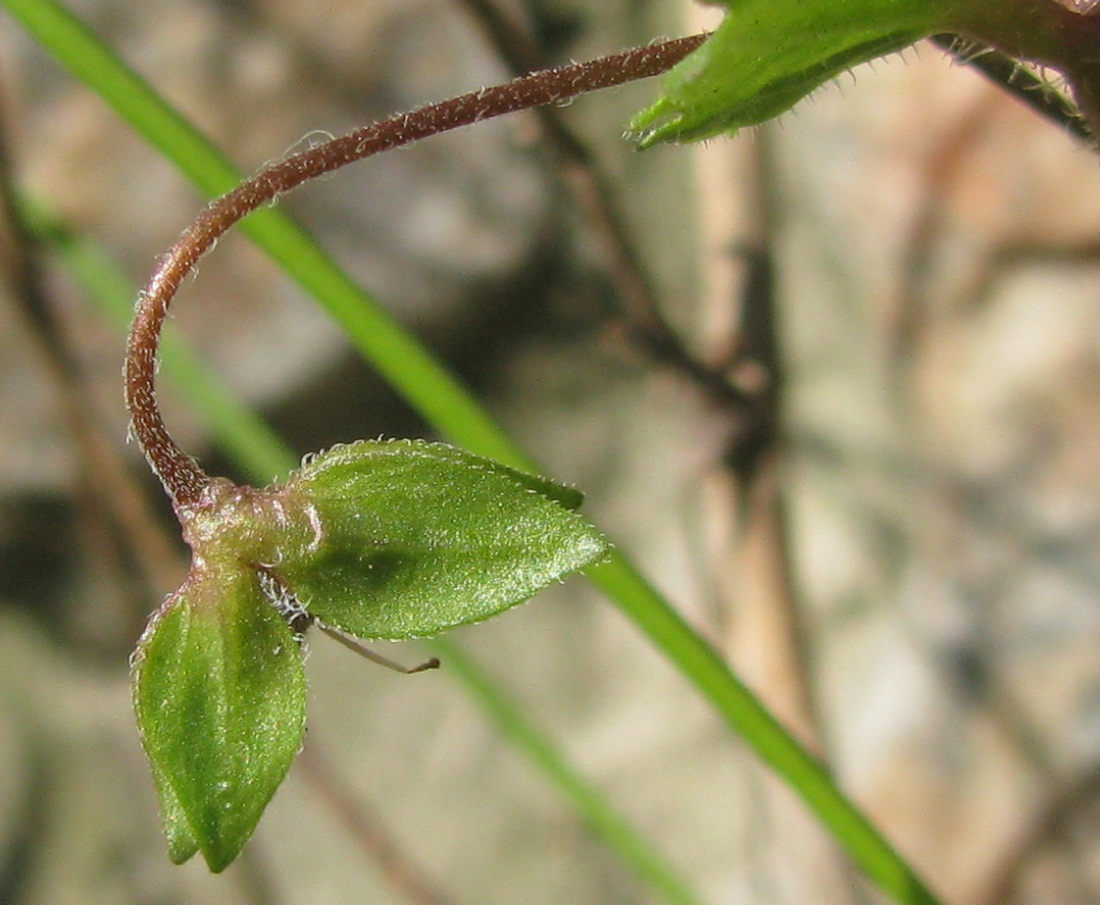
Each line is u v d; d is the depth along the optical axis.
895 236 0.15
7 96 0.15
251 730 0.07
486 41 0.12
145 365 0.08
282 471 0.12
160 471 0.08
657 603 0.09
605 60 0.07
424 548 0.07
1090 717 0.15
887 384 0.15
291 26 0.15
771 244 0.15
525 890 0.17
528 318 0.16
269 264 0.15
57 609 0.17
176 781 0.07
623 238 0.13
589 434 0.16
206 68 0.15
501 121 0.15
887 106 0.15
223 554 0.08
